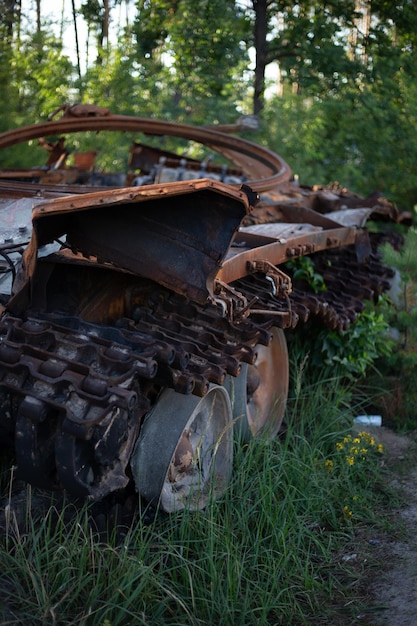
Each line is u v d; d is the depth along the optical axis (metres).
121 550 3.63
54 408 3.24
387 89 14.18
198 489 3.97
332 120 14.25
